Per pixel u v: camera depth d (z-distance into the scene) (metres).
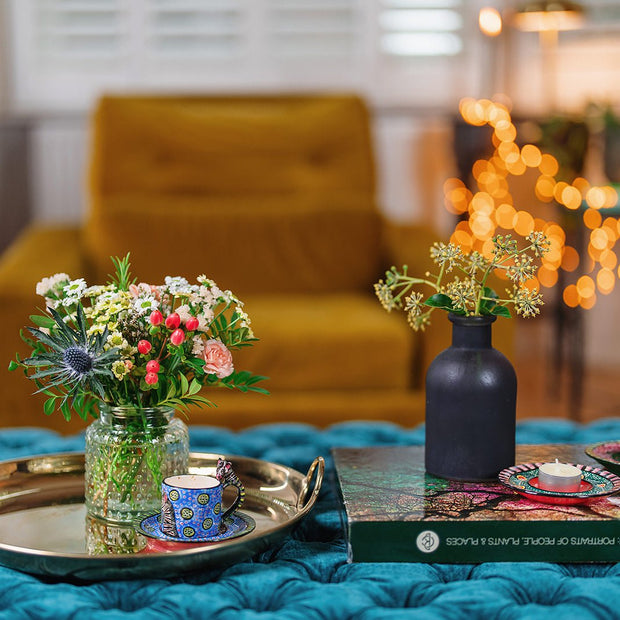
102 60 3.47
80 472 1.23
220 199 2.58
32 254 2.29
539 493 1.00
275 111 2.72
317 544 1.04
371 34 3.52
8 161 3.20
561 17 3.16
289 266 2.51
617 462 1.08
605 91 3.49
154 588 0.90
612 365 3.64
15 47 3.44
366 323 2.14
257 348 2.08
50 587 0.89
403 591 0.89
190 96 2.81
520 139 3.13
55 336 0.98
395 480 1.09
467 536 0.95
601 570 0.96
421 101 3.58
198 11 3.46
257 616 0.83
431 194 3.61
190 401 1.01
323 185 2.64
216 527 0.97
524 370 3.54
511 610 0.84
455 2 3.52
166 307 1.04
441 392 1.09
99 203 2.53
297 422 2.08
